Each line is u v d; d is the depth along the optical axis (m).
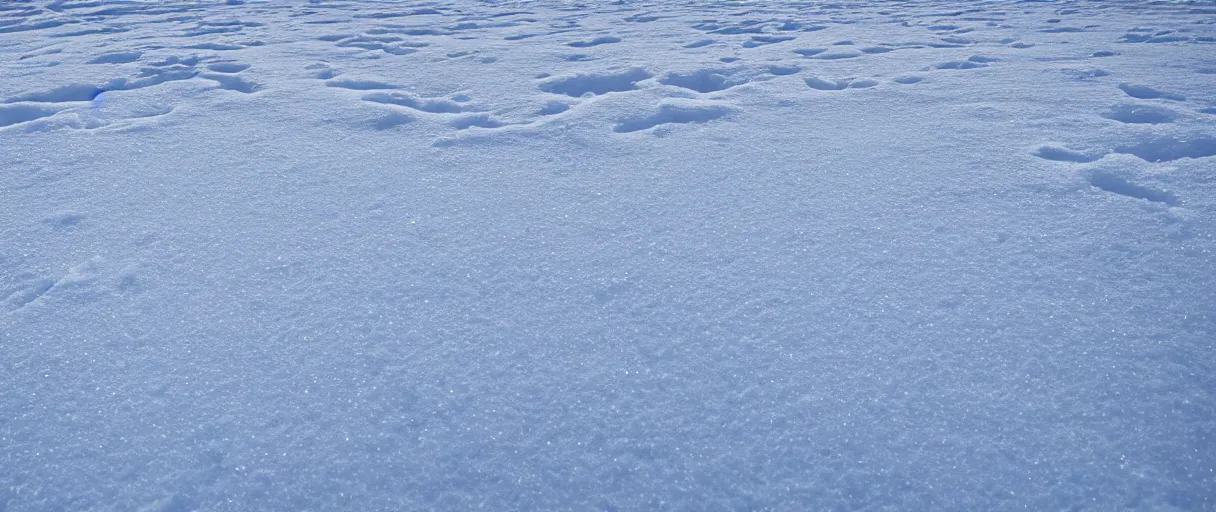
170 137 2.43
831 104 2.78
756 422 1.11
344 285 1.47
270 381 1.21
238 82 3.40
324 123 2.58
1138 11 6.14
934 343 1.26
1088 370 1.18
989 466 1.03
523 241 1.65
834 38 4.84
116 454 1.07
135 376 1.22
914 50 4.18
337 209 1.83
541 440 1.09
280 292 1.45
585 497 1.01
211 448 1.08
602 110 2.69
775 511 0.98
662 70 3.55
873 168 2.04
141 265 1.56
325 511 1.00
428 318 1.36
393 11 7.06
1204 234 1.60
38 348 1.29
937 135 2.33
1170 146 2.21
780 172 2.02
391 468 1.05
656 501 1.00
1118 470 1.01
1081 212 1.72
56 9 7.45
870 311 1.35
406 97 3.06
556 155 2.21
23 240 1.69
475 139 2.37
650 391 1.18
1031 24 5.42
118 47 4.63
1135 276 1.44
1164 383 1.15
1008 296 1.39
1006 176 1.95
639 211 1.79
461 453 1.07
